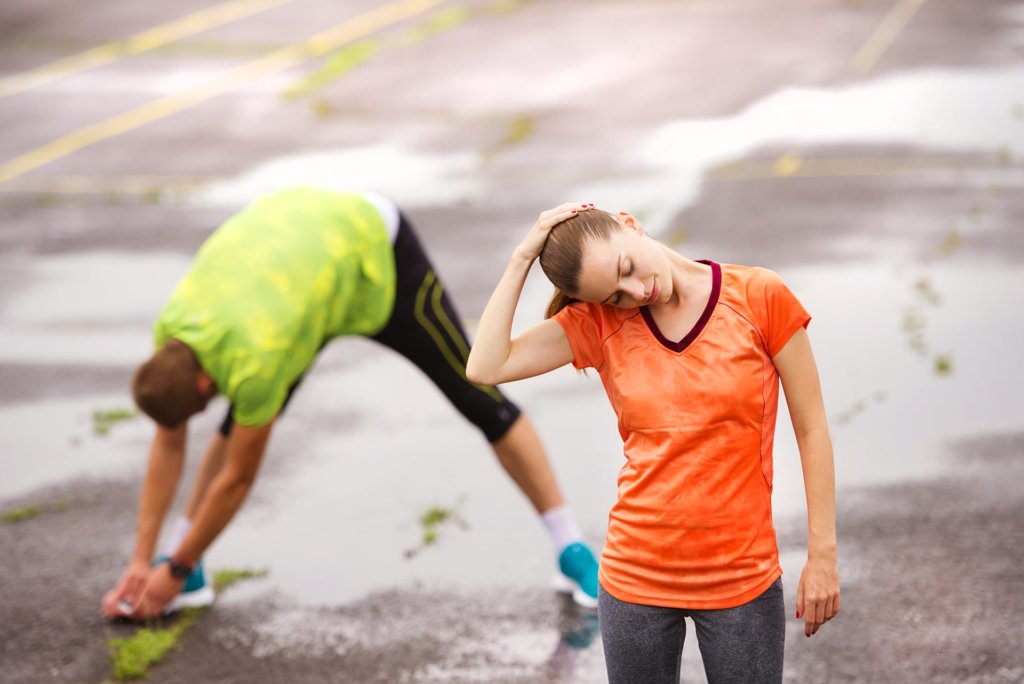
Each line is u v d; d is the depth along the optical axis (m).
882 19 26.70
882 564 8.26
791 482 9.46
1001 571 8.05
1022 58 22.42
